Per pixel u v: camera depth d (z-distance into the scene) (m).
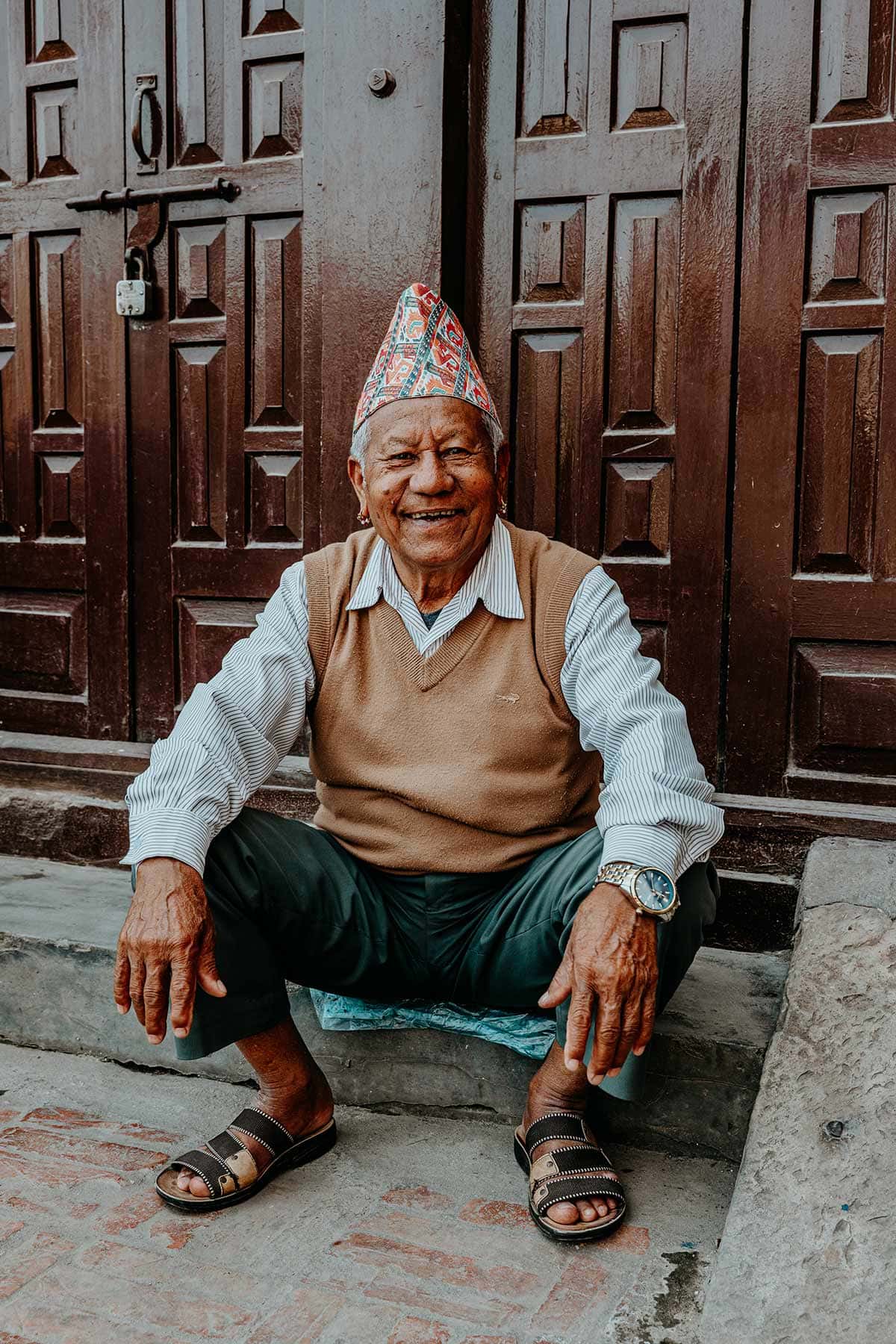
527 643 1.73
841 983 1.74
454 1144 1.88
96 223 2.75
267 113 2.56
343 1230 1.64
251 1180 1.71
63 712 2.90
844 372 2.20
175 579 2.76
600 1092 1.88
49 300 2.83
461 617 1.72
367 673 1.77
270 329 2.62
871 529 2.21
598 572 1.77
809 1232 1.44
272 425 2.65
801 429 2.24
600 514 2.39
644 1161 1.84
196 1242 1.61
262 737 1.72
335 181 2.45
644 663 1.70
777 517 2.26
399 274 2.42
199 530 2.74
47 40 2.76
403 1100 1.98
